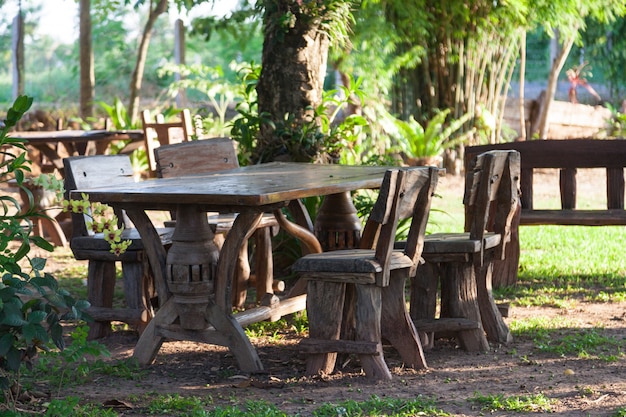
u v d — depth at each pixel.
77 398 4.27
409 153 17.31
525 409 4.26
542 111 19.94
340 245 6.47
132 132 11.34
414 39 17.44
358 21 16.31
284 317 6.61
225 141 7.38
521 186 8.30
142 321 5.93
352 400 4.39
